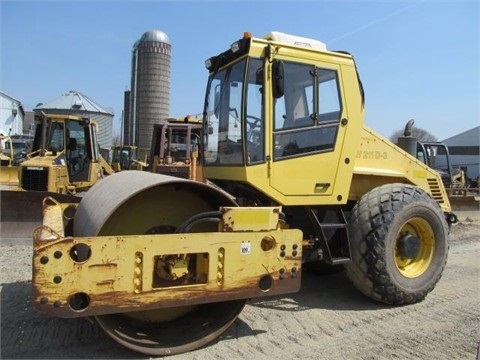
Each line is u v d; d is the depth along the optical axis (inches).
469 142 1683.1
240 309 145.8
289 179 174.6
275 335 155.6
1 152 651.5
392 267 183.2
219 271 138.8
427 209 193.3
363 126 203.6
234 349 142.9
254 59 170.2
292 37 182.4
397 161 213.8
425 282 192.5
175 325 149.3
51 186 381.7
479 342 143.6
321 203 181.8
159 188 147.8
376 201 185.9
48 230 122.7
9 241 286.0
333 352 143.8
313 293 205.3
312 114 179.6
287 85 175.3
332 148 184.2
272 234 146.5
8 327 152.0
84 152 416.2
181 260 136.3
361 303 192.1
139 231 144.9
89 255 122.3
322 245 179.9
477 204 519.2
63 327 153.0
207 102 203.2
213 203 153.7
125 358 133.6
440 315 179.8
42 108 983.0
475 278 239.3
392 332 161.6
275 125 171.2
